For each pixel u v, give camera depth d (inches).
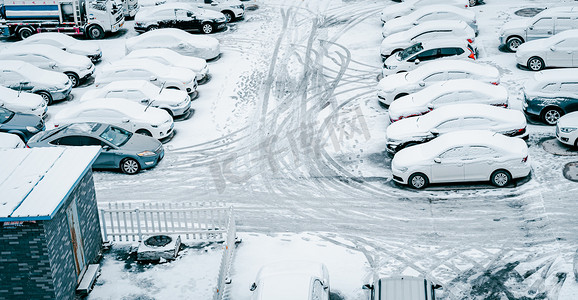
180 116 1035.3
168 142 951.0
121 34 1481.3
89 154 601.0
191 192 804.0
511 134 811.4
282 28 1451.8
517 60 1083.9
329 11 1552.7
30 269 514.9
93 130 870.4
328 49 1298.0
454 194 758.5
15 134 929.5
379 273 621.0
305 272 565.3
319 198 775.7
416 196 762.2
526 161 752.3
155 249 617.6
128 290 578.9
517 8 1433.3
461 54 1066.7
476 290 586.6
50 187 535.8
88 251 604.4
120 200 789.2
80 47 1274.6
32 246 506.0
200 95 1118.4
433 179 769.6
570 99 877.8
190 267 611.2
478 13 1423.5
